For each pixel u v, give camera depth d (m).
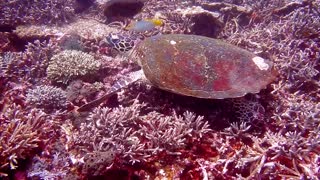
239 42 1.39
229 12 1.71
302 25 1.33
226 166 0.75
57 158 0.80
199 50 0.91
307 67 1.11
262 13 1.73
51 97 1.00
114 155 0.74
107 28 1.71
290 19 1.45
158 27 1.56
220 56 0.90
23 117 0.89
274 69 0.92
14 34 1.61
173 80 0.87
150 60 0.94
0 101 1.05
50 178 0.74
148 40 1.03
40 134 0.85
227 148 0.81
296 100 0.99
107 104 1.02
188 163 0.79
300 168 0.74
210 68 0.87
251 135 0.84
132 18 1.84
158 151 0.80
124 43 1.40
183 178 0.77
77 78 1.16
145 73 0.93
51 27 1.69
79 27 1.71
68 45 1.42
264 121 0.89
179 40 0.97
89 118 0.87
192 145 0.84
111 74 1.27
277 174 0.74
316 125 0.84
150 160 0.80
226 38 1.56
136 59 1.06
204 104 0.94
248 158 0.75
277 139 0.79
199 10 1.54
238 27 1.63
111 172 0.76
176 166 0.78
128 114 0.88
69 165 0.79
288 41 1.32
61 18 1.79
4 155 0.75
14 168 0.73
